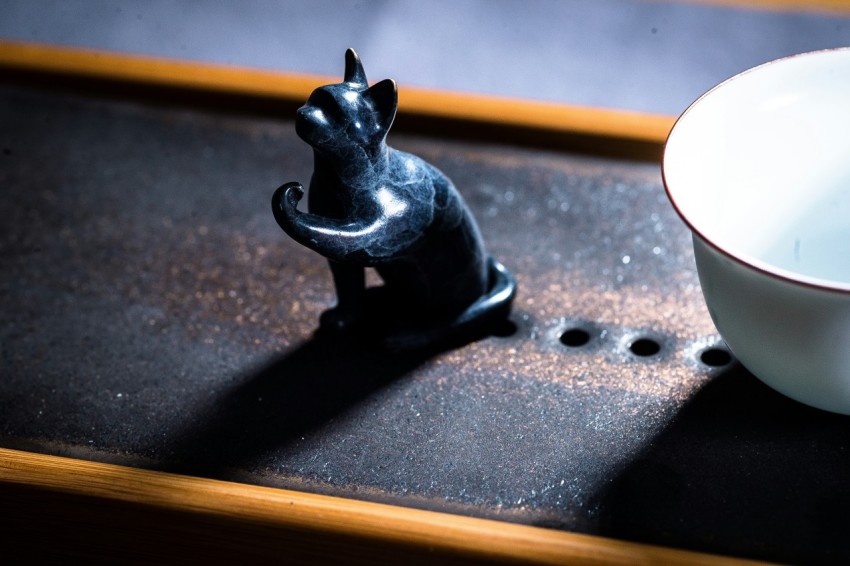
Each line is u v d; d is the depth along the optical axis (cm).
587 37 66
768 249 35
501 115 41
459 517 32
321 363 35
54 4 72
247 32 68
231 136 42
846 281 35
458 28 68
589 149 41
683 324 36
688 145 33
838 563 31
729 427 33
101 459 34
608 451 33
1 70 44
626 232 38
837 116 34
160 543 33
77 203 40
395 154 34
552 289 37
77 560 34
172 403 35
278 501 32
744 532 31
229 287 38
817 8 66
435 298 35
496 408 34
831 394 32
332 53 66
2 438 34
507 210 39
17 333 37
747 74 33
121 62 44
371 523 32
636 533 32
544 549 31
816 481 32
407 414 34
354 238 33
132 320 37
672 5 68
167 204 40
